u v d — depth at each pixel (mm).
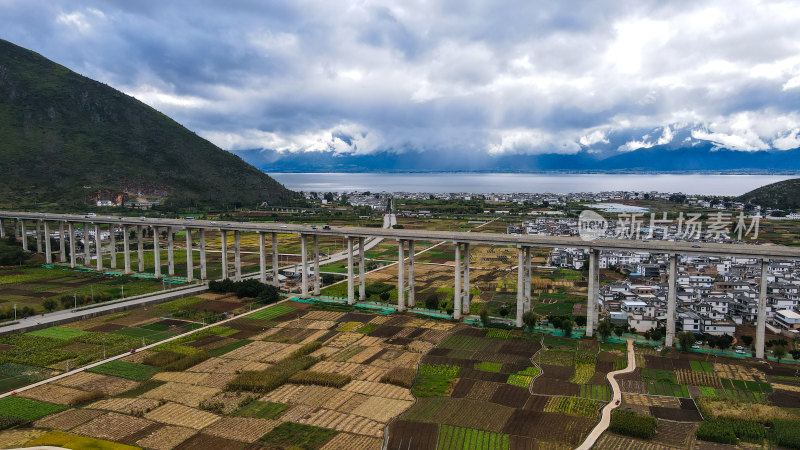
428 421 101125
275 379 117875
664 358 134750
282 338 149375
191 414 103688
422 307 185500
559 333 154750
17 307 177375
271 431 97062
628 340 148250
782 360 133750
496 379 121562
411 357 135000
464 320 168625
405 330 157125
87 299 185375
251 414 103750
